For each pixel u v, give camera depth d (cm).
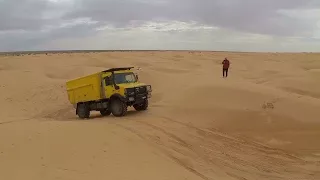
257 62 6662
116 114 2061
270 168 1376
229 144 1623
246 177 1261
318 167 1403
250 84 2577
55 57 6644
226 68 3609
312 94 2995
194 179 1132
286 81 3391
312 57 8350
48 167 1074
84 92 2219
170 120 1916
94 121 1847
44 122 1766
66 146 1252
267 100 2153
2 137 1342
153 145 1414
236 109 2041
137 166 1158
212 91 2355
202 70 4850
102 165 1126
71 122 1762
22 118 2281
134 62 5581
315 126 1812
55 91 3369
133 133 1542
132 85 2092
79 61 5725
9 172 1023
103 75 2123
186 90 2519
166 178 1095
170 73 4231
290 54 10700
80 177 1023
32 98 3103
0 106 2738
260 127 1839
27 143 1266
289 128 1816
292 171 1354
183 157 1348
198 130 1773
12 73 4153
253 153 1535
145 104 2175
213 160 1393
